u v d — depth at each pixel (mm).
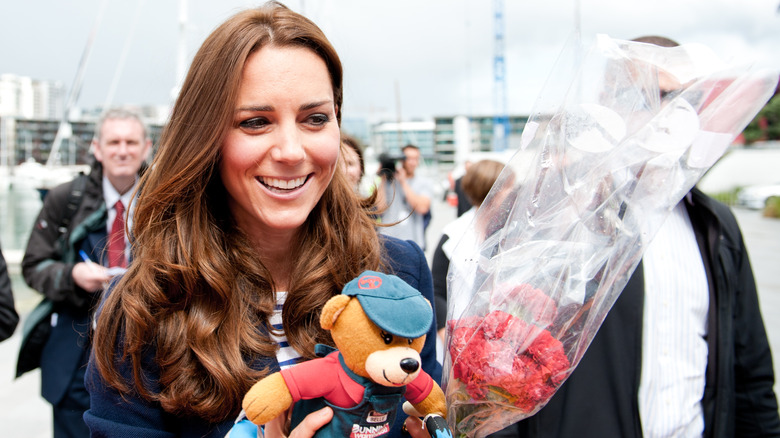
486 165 2994
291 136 1116
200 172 1188
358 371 956
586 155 1165
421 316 940
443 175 39688
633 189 1180
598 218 1166
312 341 1229
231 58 1097
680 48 1201
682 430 1658
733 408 1724
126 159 2562
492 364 1058
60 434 2441
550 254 1147
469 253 1250
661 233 1768
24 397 4023
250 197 1178
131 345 1134
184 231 1219
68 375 2402
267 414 949
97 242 2521
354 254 1347
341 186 1409
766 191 19609
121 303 1194
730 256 1779
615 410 1634
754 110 1146
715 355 1712
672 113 1146
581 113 1173
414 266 1476
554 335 1108
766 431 1855
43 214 2537
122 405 1155
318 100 1146
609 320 1664
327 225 1338
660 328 1687
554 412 1659
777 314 6246
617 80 1180
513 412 1113
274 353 1218
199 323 1150
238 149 1132
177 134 1227
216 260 1207
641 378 1658
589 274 1133
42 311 2438
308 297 1254
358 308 945
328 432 965
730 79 1155
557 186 1187
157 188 1245
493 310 1119
